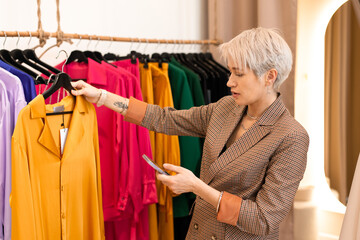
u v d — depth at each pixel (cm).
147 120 147
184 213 203
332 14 206
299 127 124
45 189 128
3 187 131
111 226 187
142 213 186
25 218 118
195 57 225
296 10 203
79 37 174
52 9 195
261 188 129
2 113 129
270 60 118
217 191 123
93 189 140
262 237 130
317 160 221
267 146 123
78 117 134
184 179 122
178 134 151
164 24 238
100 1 210
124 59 198
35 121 123
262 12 211
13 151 117
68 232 134
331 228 220
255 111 131
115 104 143
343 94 206
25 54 148
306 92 217
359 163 138
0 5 179
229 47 122
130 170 171
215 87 218
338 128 210
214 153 134
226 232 129
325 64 211
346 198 211
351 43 201
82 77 169
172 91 199
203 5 252
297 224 222
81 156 135
